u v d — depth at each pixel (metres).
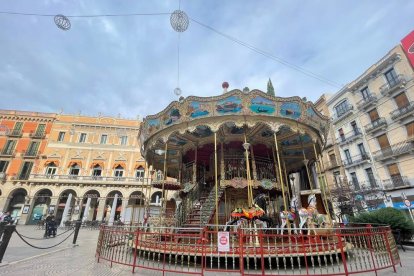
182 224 11.13
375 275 5.78
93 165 36.84
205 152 14.18
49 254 8.93
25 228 24.58
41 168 35.72
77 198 34.16
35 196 33.94
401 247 10.61
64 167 36.25
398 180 23.47
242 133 11.91
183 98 10.03
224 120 9.83
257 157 12.83
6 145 37.09
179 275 6.00
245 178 11.19
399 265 7.06
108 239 7.65
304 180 16.75
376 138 26.36
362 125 28.05
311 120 10.66
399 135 23.95
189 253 6.14
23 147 37.19
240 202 11.62
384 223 11.35
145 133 12.12
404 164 23.25
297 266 7.04
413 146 22.70
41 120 39.12
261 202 11.97
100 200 34.56
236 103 9.59
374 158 26.08
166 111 10.62
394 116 24.06
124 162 37.97
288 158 15.33
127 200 35.03
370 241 6.68
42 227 25.27
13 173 35.19
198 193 13.02
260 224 8.80
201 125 10.10
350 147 29.44
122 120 40.25
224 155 12.59
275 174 12.49
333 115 32.50
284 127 10.94
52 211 32.94
